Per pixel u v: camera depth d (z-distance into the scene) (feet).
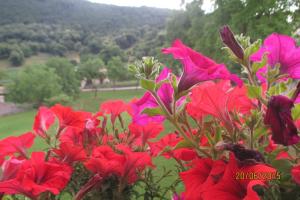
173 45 1.44
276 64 1.48
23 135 1.99
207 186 1.28
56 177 1.62
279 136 1.21
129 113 2.26
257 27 20.17
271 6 19.58
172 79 1.42
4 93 61.21
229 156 1.35
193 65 1.39
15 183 1.57
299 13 19.80
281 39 1.56
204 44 28.71
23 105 59.62
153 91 1.41
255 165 1.22
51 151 1.98
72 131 2.18
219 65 1.37
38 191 1.53
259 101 1.47
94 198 1.92
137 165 1.89
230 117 1.44
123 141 2.25
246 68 1.53
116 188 1.93
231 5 22.52
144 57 1.66
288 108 1.21
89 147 2.10
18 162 1.76
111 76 82.84
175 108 1.43
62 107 2.14
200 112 1.55
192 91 1.41
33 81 59.52
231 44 1.54
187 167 1.87
